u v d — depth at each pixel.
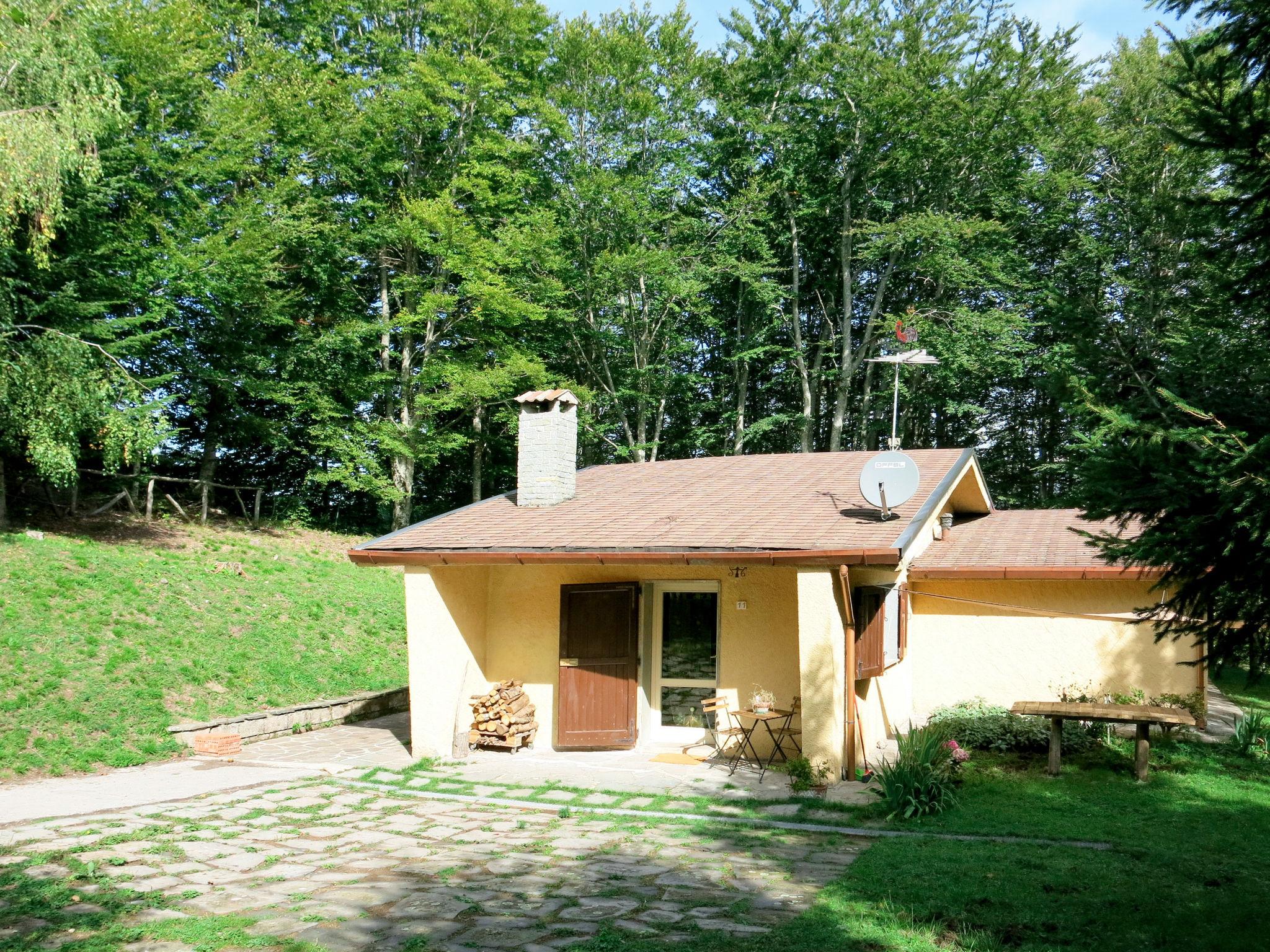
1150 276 24.75
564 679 12.59
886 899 6.71
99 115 15.49
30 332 16.91
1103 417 6.14
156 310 20.19
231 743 12.27
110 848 7.76
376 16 29.66
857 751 11.41
